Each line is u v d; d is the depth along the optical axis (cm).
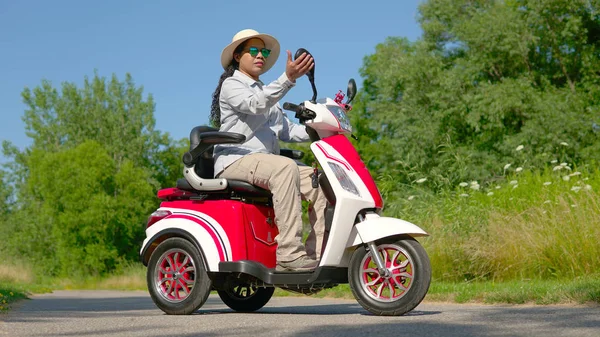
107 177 3891
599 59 2491
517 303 525
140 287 2633
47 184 3831
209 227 462
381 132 3052
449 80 2464
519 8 2536
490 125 2333
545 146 2181
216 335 317
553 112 2214
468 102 2428
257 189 459
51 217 4012
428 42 2858
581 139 2227
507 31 2408
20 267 2606
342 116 455
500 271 771
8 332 339
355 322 363
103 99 5097
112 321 399
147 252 484
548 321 344
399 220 415
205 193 478
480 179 2291
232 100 473
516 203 908
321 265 423
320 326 343
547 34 2434
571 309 418
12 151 5178
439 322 352
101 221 3694
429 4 2828
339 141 442
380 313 411
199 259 459
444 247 827
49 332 339
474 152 2344
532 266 754
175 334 324
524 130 2231
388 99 2919
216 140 456
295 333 316
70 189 3784
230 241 455
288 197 443
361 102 3691
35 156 4362
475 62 2534
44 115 5134
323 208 450
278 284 438
